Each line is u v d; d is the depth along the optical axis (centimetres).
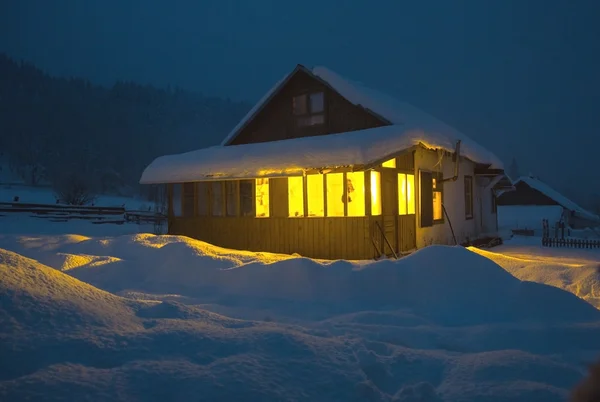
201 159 1572
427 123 1611
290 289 750
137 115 15950
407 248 1354
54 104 13862
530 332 515
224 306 684
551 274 927
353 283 729
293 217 1335
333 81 1570
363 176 1221
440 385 384
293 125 1691
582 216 4494
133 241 1069
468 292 670
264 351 391
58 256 957
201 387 319
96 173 9912
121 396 299
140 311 476
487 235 2025
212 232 1525
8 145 11194
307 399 327
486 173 1931
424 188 1473
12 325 365
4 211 2606
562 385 374
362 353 422
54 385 300
